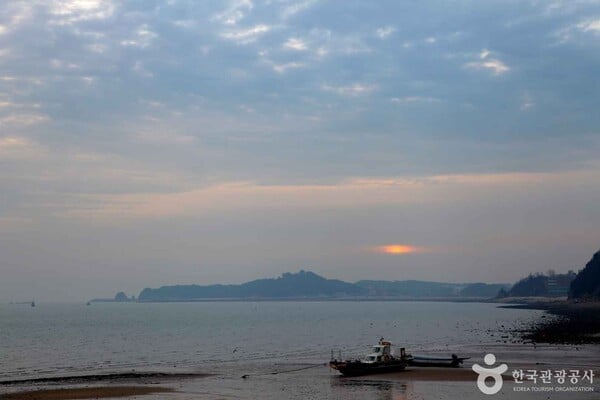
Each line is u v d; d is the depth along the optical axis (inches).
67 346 4731.8
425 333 5649.6
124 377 2768.2
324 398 2110.0
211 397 2176.4
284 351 4126.5
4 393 2298.2
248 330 6476.4
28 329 7076.8
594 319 6712.6
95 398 2182.6
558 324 6008.9
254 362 3420.3
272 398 2135.8
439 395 2108.8
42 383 2583.7
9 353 4195.4
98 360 3695.9
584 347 3688.5
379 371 2721.5
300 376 2721.5
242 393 2257.6
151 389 2374.5
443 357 3129.9
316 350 4170.8
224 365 3280.0
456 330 5984.3
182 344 4800.7
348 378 2608.3
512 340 4424.2
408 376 2605.8
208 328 6899.6
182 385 2480.3
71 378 2751.0
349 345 4562.0
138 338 5502.0
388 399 2062.0
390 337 5221.5
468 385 2324.1
